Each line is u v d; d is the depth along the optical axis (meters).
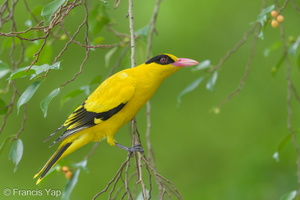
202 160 13.90
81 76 12.62
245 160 12.39
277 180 11.66
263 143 12.97
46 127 13.09
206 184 13.35
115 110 7.93
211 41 13.35
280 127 13.34
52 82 12.73
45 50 9.03
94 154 14.05
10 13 8.16
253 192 11.62
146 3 13.30
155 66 8.13
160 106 14.16
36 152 13.16
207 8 13.33
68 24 12.27
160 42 13.31
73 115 7.96
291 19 13.02
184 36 13.34
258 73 13.66
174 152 14.09
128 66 9.53
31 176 13.12
